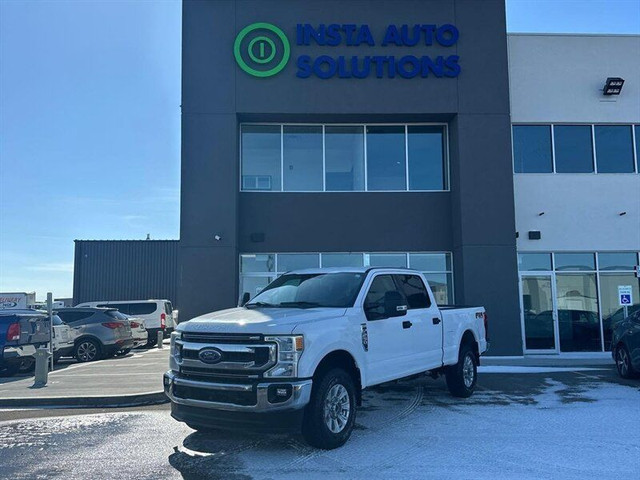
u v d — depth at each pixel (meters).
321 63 15.41
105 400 9.54
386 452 6.20
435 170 16.39
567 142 17.00
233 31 15.48
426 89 15.61
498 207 15.54
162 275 35.62
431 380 11.16
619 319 16.39
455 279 15.89
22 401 9.42
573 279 16.53
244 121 15.95
